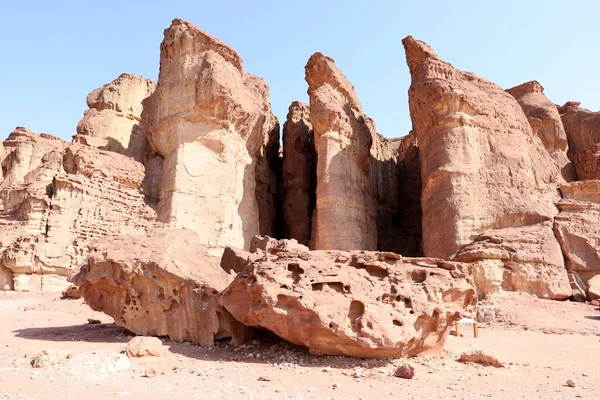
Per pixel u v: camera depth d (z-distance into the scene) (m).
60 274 23.41
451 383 8.17
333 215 30.58
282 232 38.72
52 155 27.52
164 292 11.84
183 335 11.39
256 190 36.38
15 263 22.81
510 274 24.38
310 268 10.12
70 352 8.91
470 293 11.40
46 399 6.28
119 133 38.91
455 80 31.34
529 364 10.18
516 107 32.91
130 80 41.00
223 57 31.86
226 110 29.56
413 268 10.96
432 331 10.43
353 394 7.27
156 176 30.00
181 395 6.80
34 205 24.36
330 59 37.56
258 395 6.97
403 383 8.07
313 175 39.62
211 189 28.58
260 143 34.50
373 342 9.22
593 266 26.02
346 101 35.75
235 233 29.52
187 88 29.69
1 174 34.78
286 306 9.65
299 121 39.97
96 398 6.45
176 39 30.91
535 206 28.14
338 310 9.50
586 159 35.81
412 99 32.25
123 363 8.62
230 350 10.71
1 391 6.56
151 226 26.88
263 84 36.56
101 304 12.57
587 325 18.08
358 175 33.22
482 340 13.97
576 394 7.48
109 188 26.95
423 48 32.53
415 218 40.19
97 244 12.98
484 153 29.70
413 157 42.56
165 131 30.00
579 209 29.03
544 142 37.78
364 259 10.81
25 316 15.89
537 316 19.69
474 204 28.03
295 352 10.05
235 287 10.52
